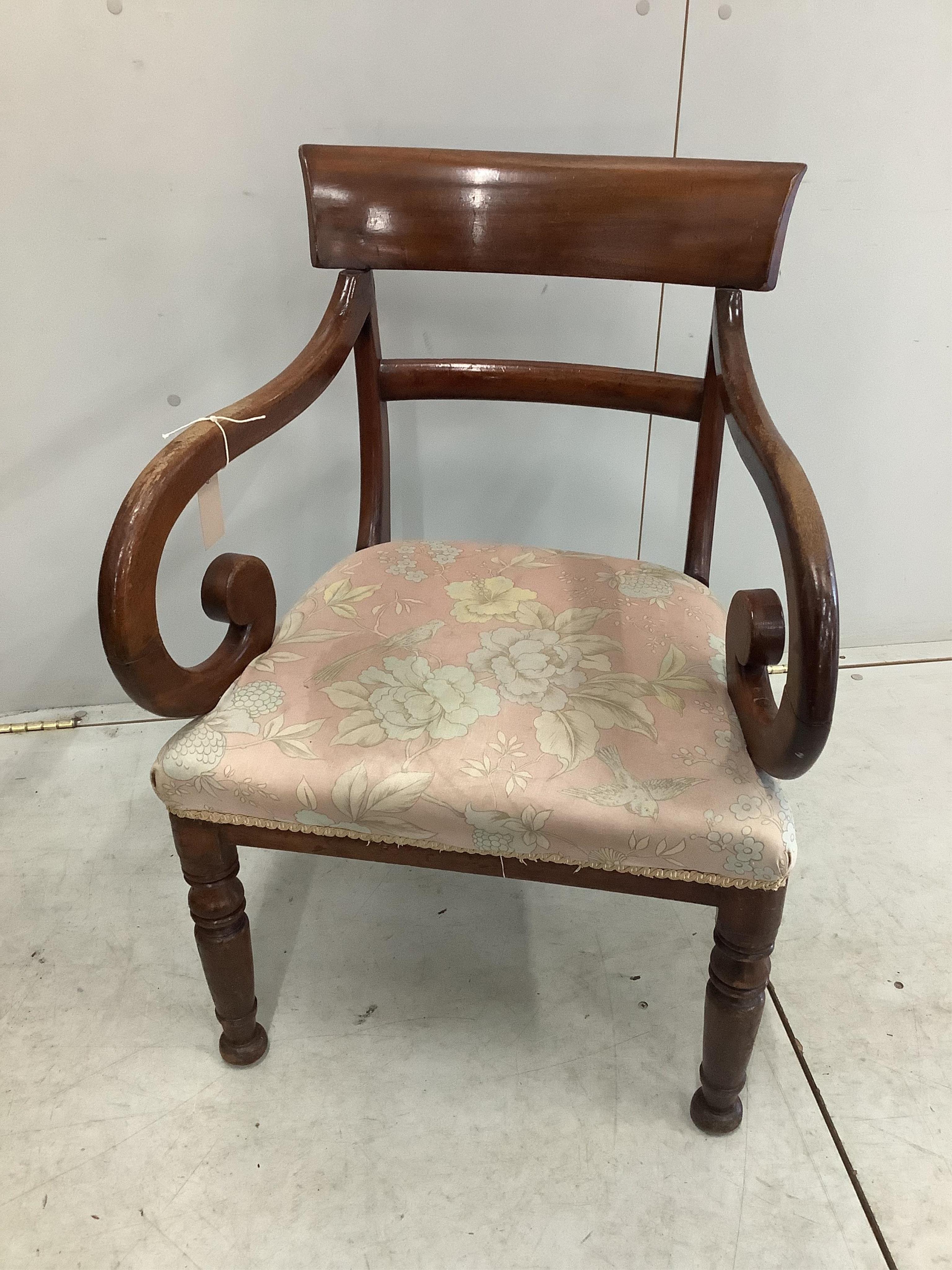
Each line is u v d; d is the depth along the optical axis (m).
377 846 0.67
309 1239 0.73
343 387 1.13
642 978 0.95
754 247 0.77
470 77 0.97
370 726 0.65
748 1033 0.71
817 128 1.02
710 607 0.81
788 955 0.97
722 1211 0.75
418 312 1.09
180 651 1.32
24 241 1.02
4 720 1.31
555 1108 0.82
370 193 0.81
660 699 0.68
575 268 0.82
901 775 1.21
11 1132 0.80
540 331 1.11
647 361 1.13
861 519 1.31
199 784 0.64
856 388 1.19
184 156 0.99
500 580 0.83
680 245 0.79
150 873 1.07
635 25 0.95
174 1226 0.74
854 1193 0.76
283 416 0.75
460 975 0.95
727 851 0.59
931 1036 0.88
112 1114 0.82
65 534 1.20
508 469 1.21
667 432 1.19
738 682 0.67
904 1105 0.82
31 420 1.12
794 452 1.24
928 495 1.29
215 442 0.66
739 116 1.00
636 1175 0.77
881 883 1.05
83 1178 0.77
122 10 0.91
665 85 0.98
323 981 0.94
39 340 1.07
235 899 0.74
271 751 0.64
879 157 1.04
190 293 1.06
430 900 1.04
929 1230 0.73
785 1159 0.78
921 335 1.16
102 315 1.07
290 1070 0.85
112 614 0.58
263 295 1.07
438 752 0.63
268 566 1.26
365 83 0.97
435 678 0.69
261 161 1.00
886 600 1.39
